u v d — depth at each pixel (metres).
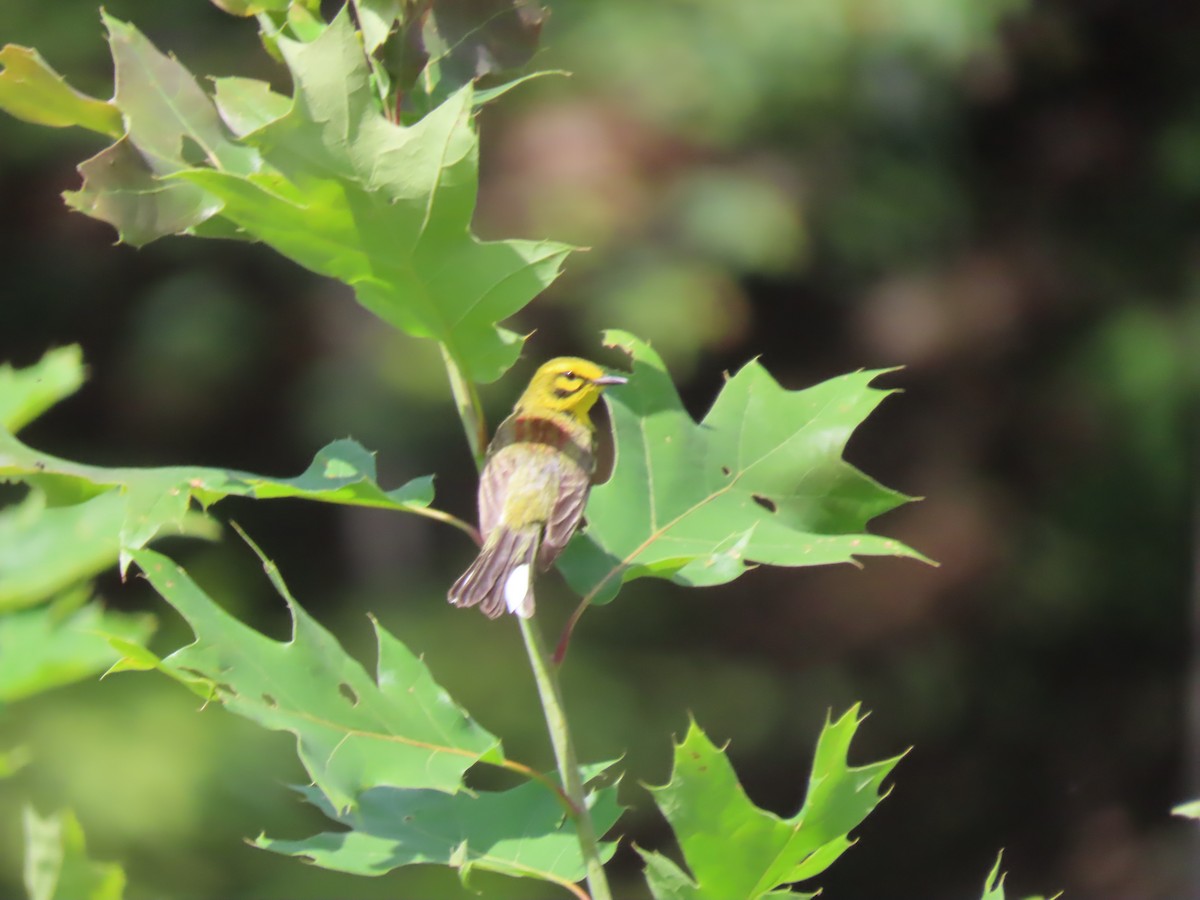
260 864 10.94
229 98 3.43
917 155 17.05
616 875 14.77
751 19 15.27
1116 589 17.36
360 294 3.31
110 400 15.41
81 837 2.55
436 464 16.25
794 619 16.61
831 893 17.62
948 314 16.45
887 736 17.14
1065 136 17.84
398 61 3.48
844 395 3.78
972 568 16.69
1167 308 17.38
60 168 14.86
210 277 15.42
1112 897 17.09
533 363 14.60
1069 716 17.86
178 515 3.08
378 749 3.00
